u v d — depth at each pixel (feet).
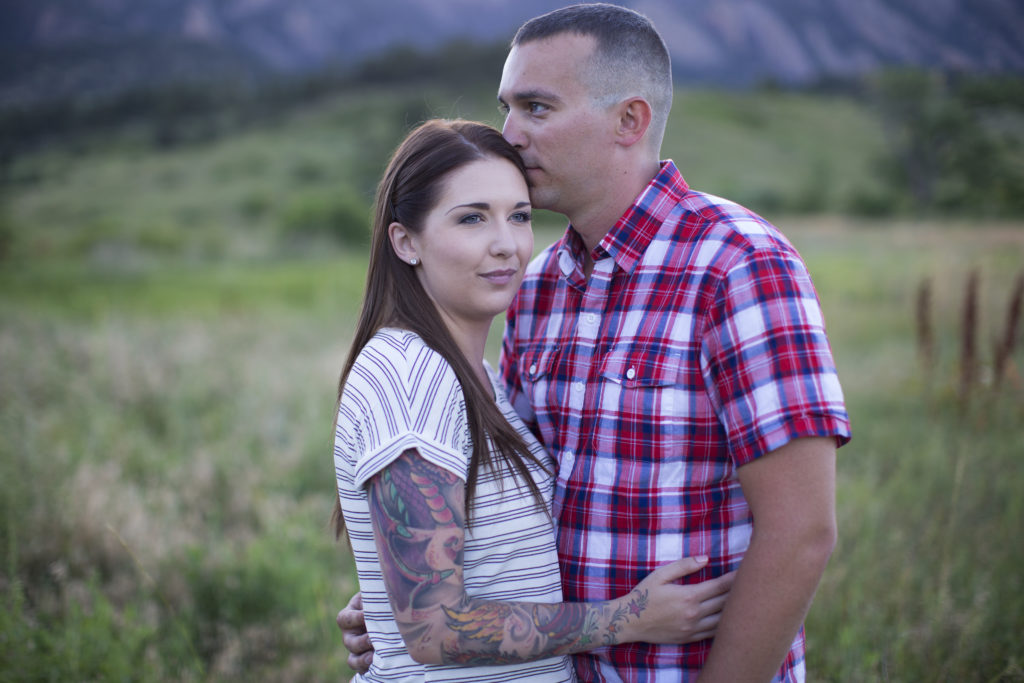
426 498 4.42
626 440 5.09
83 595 10.64
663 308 5.07
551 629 4.67
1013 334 15.23
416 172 5.10
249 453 16.63
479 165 5.07
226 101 326.24
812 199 171.01
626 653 5.16
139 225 145.79
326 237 121.49
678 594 4.86
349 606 6.11
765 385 4.53
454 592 4.43
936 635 8.65
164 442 17.54
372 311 5.32
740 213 5.14
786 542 4.49
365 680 5.36
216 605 11.08
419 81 344.08
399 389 4.66
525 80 5.39
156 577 11.44
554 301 5.95
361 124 274.36
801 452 4.48
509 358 6.46
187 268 91.40
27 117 298.97
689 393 4.95
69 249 115.65
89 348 24.29
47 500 12.82
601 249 5.35
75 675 8.88
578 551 5.26
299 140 257.14
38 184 209.97
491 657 4.56
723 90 317.22
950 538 10.31
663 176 5.36
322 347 30.04
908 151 199.93
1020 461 13.41
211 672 9.70
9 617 9.28
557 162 5.40
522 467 5.00
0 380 20.43
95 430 16.88
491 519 4.91
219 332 33.45
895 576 9.98
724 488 5.04
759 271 4.71
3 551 11.45
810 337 4.57
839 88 318.45
